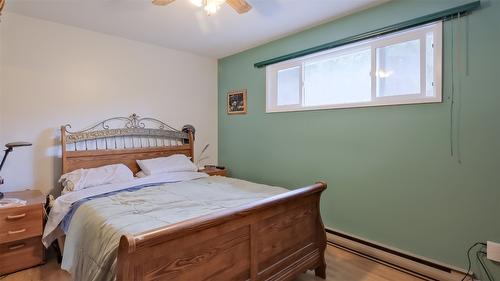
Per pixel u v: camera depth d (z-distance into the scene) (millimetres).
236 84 3912
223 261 1472
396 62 2385
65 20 2766
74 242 1871
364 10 2529
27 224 2201
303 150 3078
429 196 2176
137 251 1145
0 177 2404
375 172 2488
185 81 3859
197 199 2186
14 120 2605
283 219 1818
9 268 2164
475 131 1952
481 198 1939
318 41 2900
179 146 3725
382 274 2158
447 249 2096
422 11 2184
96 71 3086
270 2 2398
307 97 3092
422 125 2201
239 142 3895
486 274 1928
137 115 3410
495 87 1867
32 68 2691
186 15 2662
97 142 3094
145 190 2498
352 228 2664
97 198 2236
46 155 2785
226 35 3193
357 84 2668
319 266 2109
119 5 2457
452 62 2041
